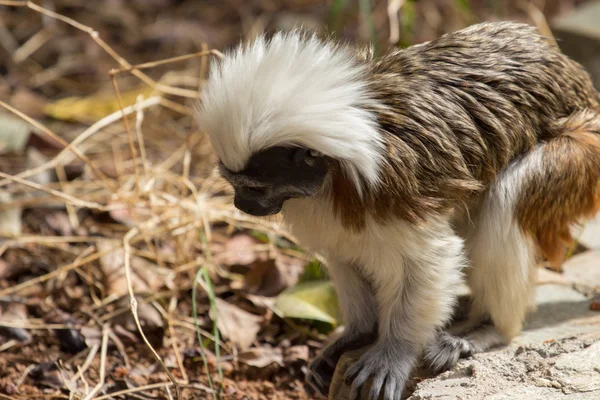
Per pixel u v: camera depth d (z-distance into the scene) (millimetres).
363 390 5062
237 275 6969
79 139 7180
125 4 11898
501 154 5012
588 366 4457
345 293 5457
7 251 7277
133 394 5656
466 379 4691
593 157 5145
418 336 4992
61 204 7883
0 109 9586
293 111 4285
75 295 6746
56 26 11273
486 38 5246
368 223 4711
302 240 5199
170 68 10602
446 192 4762
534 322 5535
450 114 4840
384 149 4551
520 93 5078
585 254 6594
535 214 5074
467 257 5246
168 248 7297
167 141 9109
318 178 4555
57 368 5945
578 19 10109
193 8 11961
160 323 6258
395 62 5000
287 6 11828
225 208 7398
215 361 6062
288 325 6488
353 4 11438
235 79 4363
